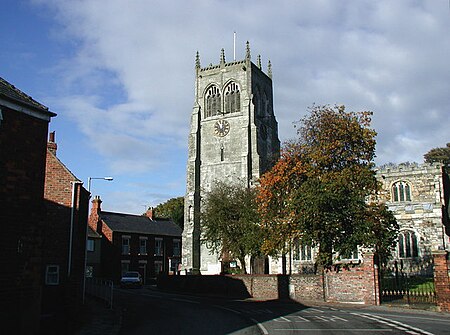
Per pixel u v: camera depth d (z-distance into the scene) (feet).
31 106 50.37
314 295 114.32
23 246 48.26
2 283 45.44
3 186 46.78
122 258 241.35
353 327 63.26
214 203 176.24
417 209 173.58
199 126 278.05
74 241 92.07
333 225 111.75
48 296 87.25
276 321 72.49
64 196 93.09
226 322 73.05
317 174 122.01
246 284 136.56
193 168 268.41
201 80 284.61
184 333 61.72
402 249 173.17
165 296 139.95
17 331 46.57
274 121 298.97
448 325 64.23
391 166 196.03
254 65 280.31
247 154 258.98
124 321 76.69
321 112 129.08
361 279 103.40
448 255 86.94
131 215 266.16
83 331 63.87
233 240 167.12
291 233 122.62
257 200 139.54
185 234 254.27
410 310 86.53
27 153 49.75
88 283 137.08
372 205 117.60
